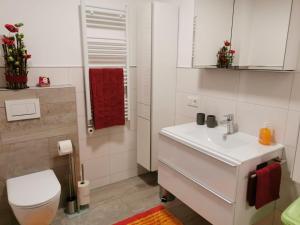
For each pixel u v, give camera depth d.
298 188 1.62
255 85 1.77
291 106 1.58
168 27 2.30
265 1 1.62
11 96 1.82
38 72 2.06
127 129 2.66
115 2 2.29
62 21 2.09
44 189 1.72
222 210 1.54
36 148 2.00
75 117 2.13
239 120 1.93
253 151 1.56
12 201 1.56
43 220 1.64
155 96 2.38
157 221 2.09
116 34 2.34
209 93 2.16
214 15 1.95
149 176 2.87
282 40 1.54
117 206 2.29
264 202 1.52
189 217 2.14
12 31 1.74
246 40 1.76
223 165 1.48
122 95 2.43
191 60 2.28
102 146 2.54
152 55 2.28
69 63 2.19
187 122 2.45
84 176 2.49
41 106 1.95
